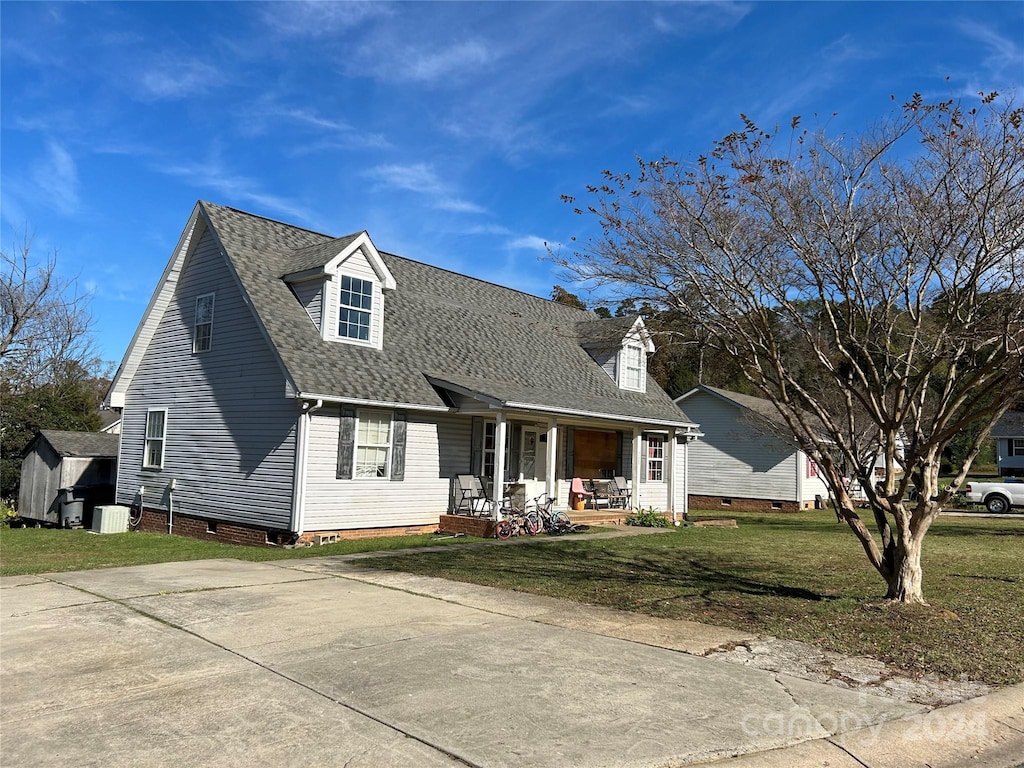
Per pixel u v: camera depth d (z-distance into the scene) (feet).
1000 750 15.88
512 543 50.31
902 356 30.71
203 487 55.11
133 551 46.24
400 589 32.50
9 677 19.33
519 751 14.99
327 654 21.70
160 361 61.41
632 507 74.23
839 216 29.32
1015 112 26.58
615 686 19.25
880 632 25.30
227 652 21.80
